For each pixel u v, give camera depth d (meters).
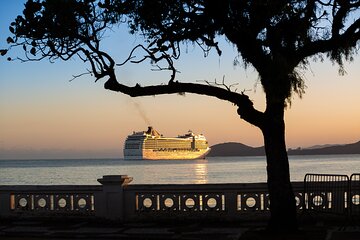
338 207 14.11
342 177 14.06
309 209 13.89
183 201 15.29
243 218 14.94
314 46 11.78
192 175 95.19
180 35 12.09
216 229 13.87
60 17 11.48
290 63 11.63
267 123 12.09
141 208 15.50
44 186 16.05
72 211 15.83
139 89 12.17
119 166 184.25
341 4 11.66
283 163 12.17
